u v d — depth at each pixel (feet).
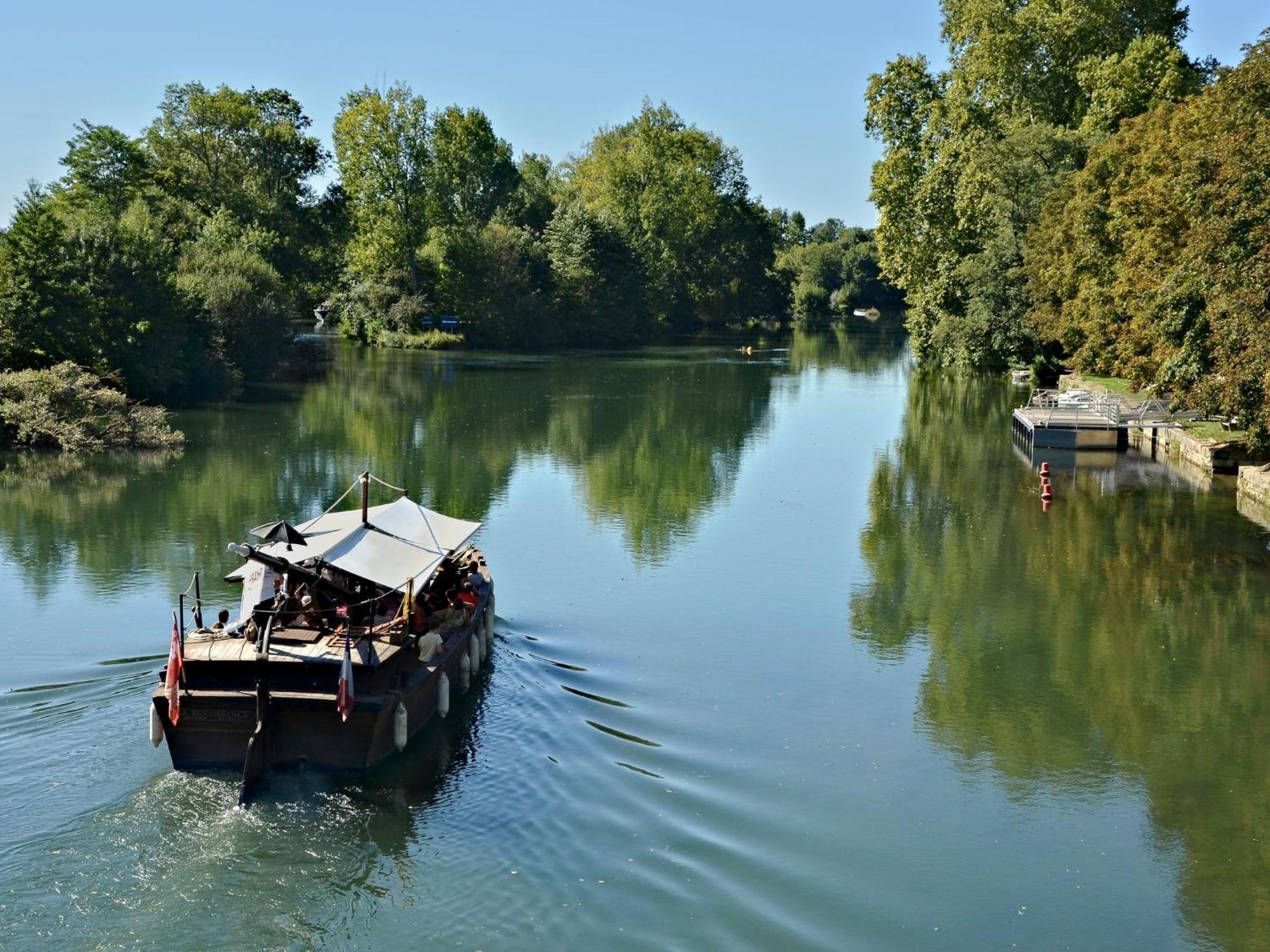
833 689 69.56
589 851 48.39
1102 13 257.55
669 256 431.02
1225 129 117.80
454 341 344.28
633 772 56.24
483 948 41.29
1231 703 68.90
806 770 57.88
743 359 319.88
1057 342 248.93
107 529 104.17
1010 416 199.31
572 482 133.90
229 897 43.42
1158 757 61.26
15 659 67.92
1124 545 105.60
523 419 188.03
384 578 60.39
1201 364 118.93
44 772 52.06
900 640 78.89
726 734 61.98
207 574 88.94
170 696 51.01
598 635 77.92
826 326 536.83
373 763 53.36
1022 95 263.49
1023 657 76.43
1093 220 175.63
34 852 45.39
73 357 174.60
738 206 472.03
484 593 72.28
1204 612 86.17
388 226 344.49
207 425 174.60
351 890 44.45
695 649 75.82
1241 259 106.83
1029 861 50.03
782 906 45.16
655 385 246.27
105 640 72.18
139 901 42.73
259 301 240.12
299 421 180.55
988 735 63.62
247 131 342.03
